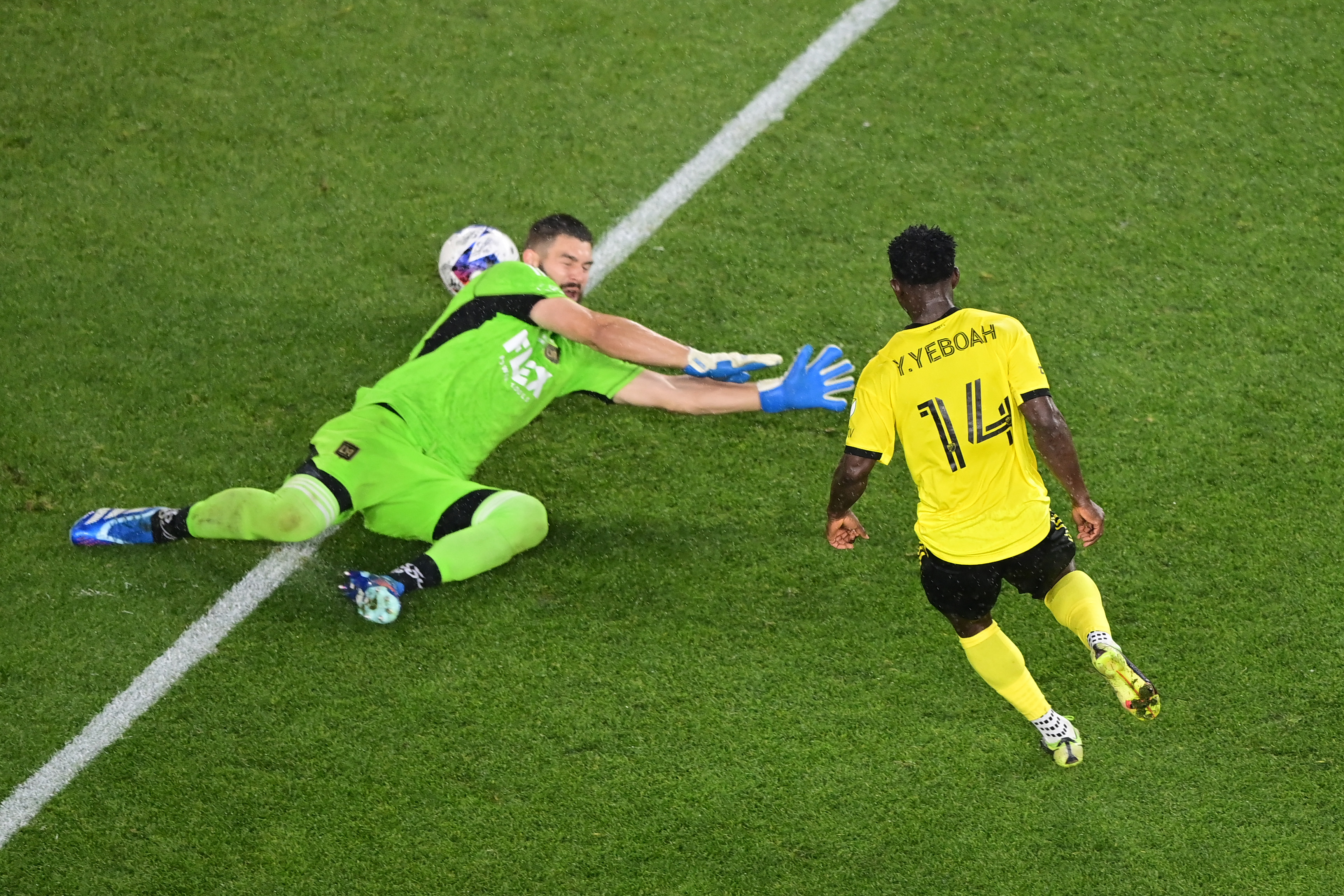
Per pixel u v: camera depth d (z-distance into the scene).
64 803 15.75
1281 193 22.98
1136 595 17.55
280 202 23.83
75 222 23.41
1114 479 18.92
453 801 15.67
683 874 14.95
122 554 18.59
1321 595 17.38
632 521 18.91
